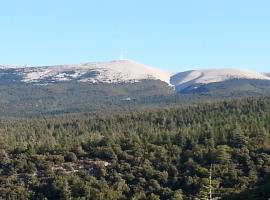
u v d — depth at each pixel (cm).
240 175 17500
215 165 18100
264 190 11331
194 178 17688
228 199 11506
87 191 17862
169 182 18238
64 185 18250
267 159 18100
